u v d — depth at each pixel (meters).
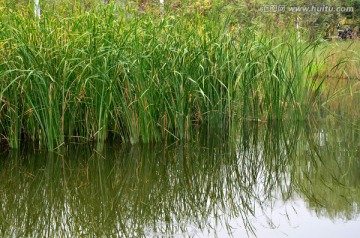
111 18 6.53
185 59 6.40
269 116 7.36
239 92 6.85
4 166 5.54
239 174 5.50
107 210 4.51
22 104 6.01
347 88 9.47
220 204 4.67
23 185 5.07
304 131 7.11
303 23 12.09
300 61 7.48
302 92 7.47
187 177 5.39
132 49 6.11
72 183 5.16
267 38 8.06
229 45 6.90
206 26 7.13
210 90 6.72
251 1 11.24
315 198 4.78
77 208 4.55
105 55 6.00
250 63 6.84
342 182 5.21
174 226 4.17
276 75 7.23
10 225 4.18
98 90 5.98
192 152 6.15
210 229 4.09
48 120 5.86
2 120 6.08
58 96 5.87
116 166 5.63
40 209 4.52
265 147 6.46
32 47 5.79
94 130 6.22
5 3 6.69
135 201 4.73
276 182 5.25
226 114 7.08
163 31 6.73
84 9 7.23
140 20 6.79
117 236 3.96
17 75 5.74
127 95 6.10
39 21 6.26
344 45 12.05
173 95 6.43
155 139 6.35
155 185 5.15
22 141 6.24
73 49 5.95
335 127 7.29
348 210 4.46
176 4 8.30
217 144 6.50
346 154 6.12
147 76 6.07
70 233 4.04
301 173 5.51
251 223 4.21
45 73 5.70
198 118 6.96
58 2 7.30
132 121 6.20
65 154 5.91
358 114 8.02
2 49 5.66
